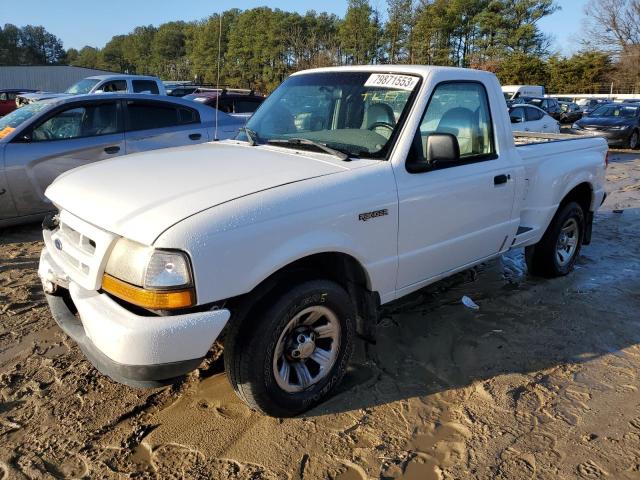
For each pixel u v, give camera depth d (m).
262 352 2.71
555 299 4.73
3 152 5.96
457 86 3.75
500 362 3.65
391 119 3.45
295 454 2.73
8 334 3.89
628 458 2.75
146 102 7.14
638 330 4.16
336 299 2.98
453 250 3.76
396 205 3.22
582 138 5.39
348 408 3.11
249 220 2.58
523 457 2.75
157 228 2.43
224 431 2.89
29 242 6.07
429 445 2.83
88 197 2.86
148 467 2.62
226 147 3.68
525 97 26.84
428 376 3.46
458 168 3.68
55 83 46.12
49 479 2.53
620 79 56.19
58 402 3.11
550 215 4.71
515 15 50.12
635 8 55.56
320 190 2.89
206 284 2.45
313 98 3.91
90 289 2.64
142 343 2.38
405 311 4.40
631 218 7.90
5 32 125.81
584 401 3.23
